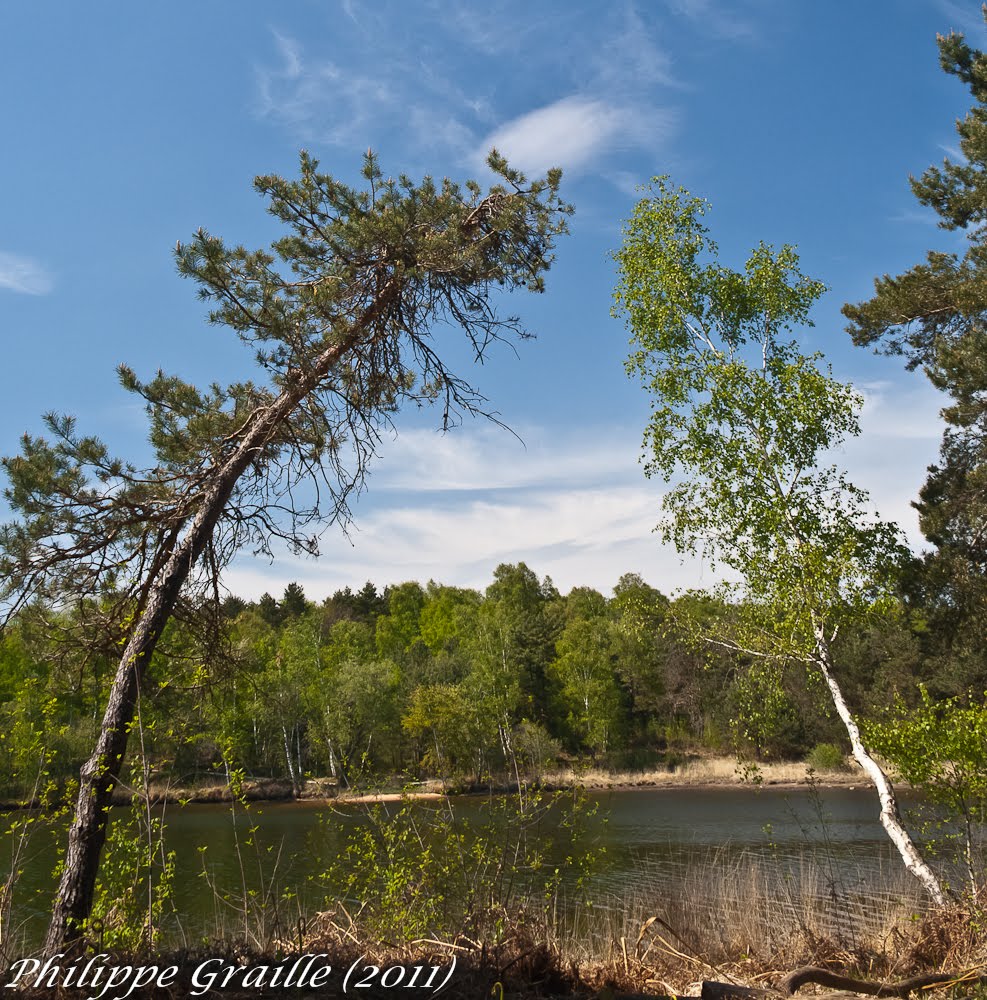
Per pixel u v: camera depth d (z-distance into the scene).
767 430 11.96
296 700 38.94
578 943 8.27
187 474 9.09
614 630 58.41
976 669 23.31
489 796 9.38
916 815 9.92
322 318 8.83
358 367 9.24
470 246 8.96
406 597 84.56
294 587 86.31
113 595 9.29
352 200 9.25
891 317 17.58
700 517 12.10
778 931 8.83
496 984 5.86
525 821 8.69
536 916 7.62
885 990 6.22
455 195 9.60
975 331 15.91
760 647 11.75
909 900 9.82
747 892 10.09
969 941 7.32
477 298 9.45
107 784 7.24
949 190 17.75
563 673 55.03
